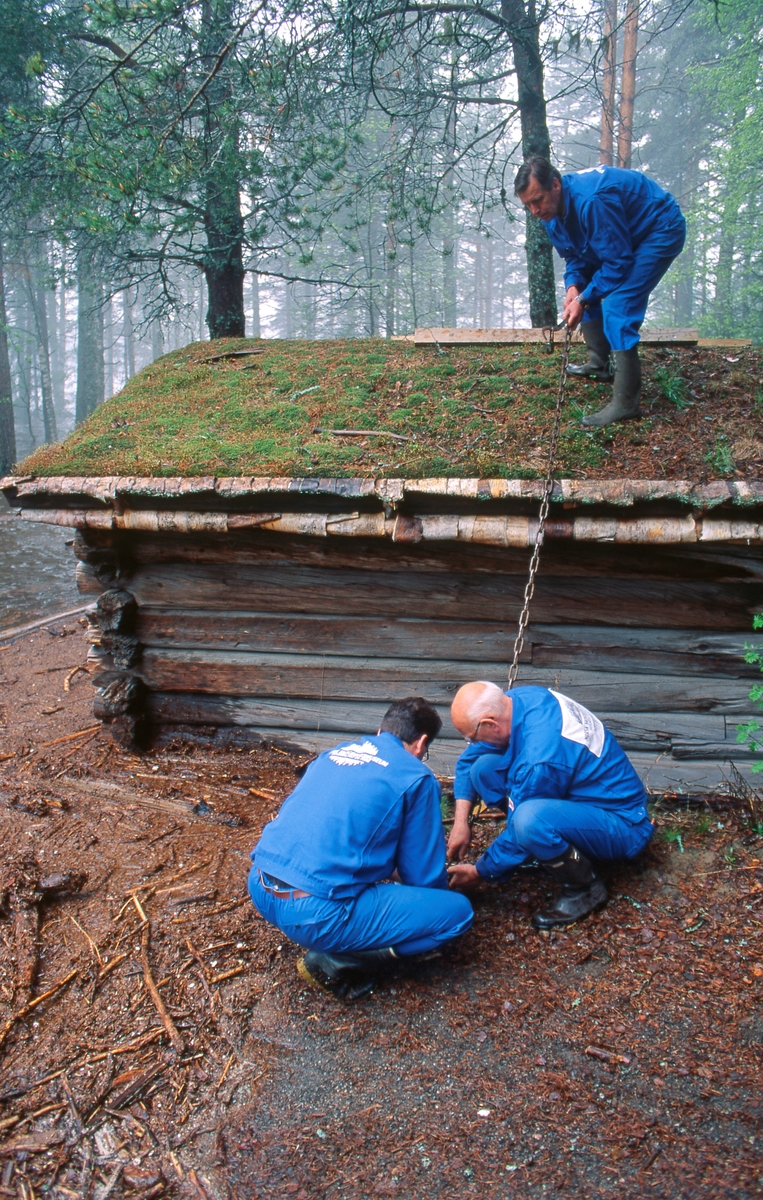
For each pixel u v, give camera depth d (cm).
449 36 699
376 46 645
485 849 356
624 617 386
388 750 276
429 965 284
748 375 446
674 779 399
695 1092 226
